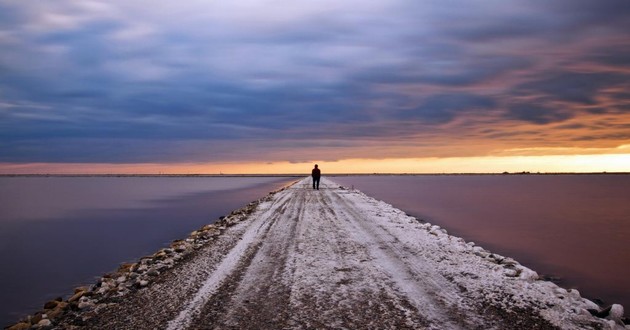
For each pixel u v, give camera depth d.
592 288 9.69
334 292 6.80
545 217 24.53
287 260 8.97
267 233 12.43
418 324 5.46
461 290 6.84
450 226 19.81
